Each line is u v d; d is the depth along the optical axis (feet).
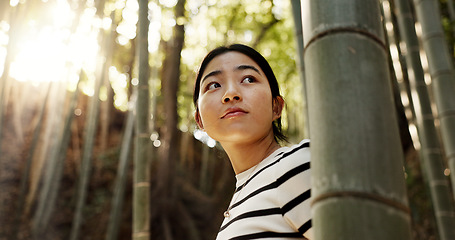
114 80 28.22
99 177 27.25
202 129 3.71
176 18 22.30
